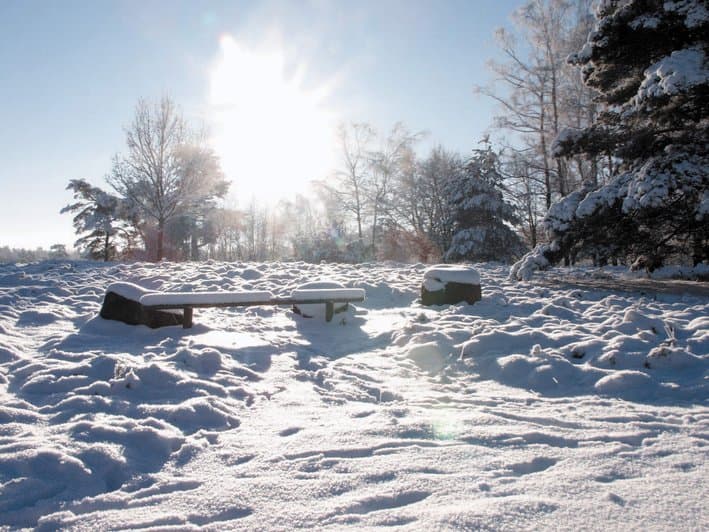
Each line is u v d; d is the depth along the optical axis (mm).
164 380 4004
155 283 10094
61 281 10164
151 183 24078
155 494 2346
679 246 12359
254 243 51281
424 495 2318
